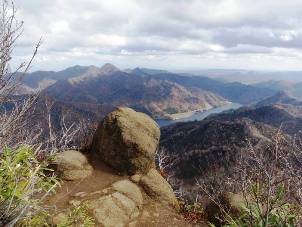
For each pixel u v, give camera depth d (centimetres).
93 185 334
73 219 234
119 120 383
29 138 195
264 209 205
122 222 299
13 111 172
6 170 163
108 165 373
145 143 377
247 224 222
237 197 296
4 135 171
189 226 316
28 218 163
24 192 157
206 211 331
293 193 175
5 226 139
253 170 176
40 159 291
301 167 162
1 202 150
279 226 192
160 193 352
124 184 340
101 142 384
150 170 379
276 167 167
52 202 284
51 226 221
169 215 330
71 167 339
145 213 325
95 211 290
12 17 171
